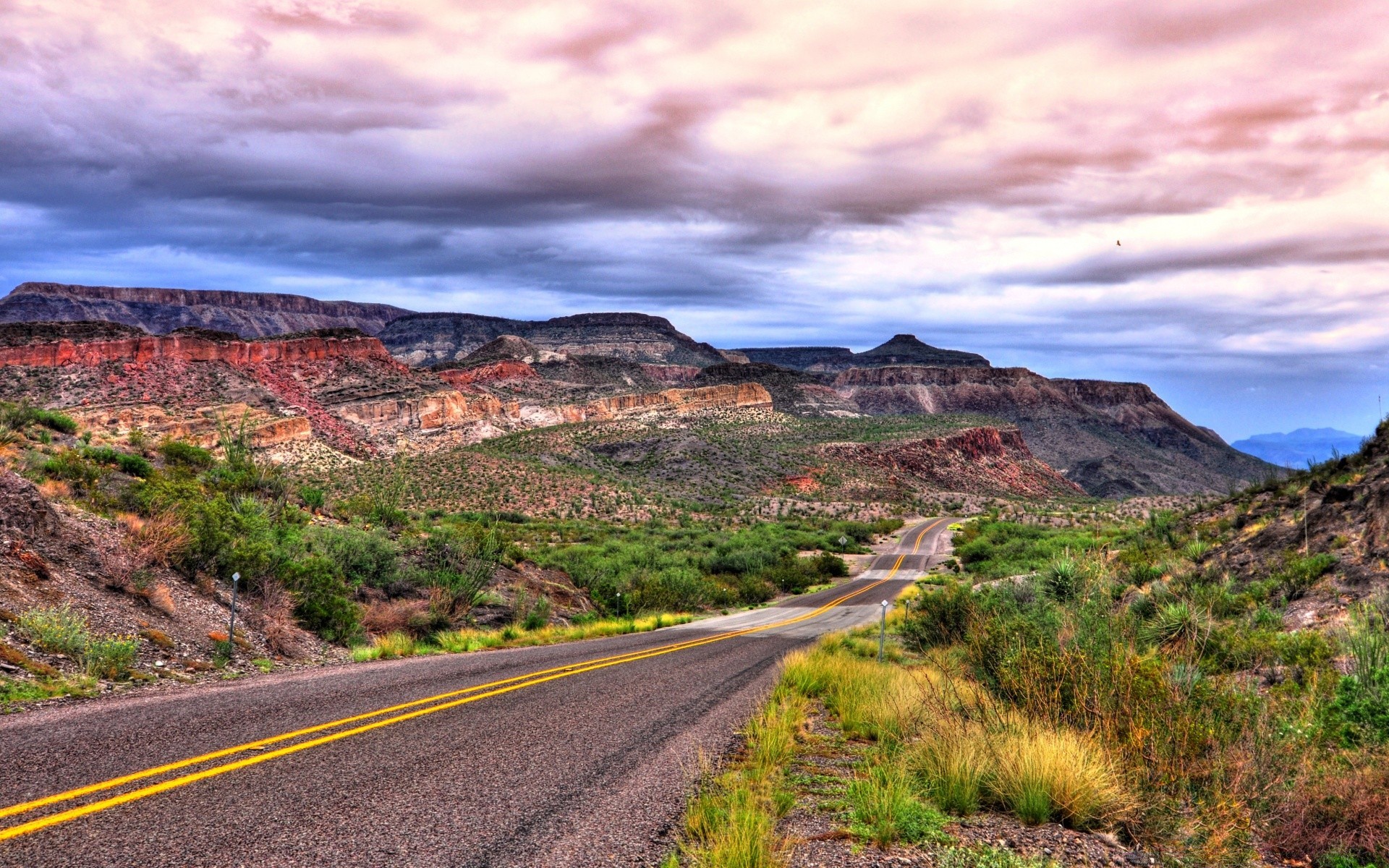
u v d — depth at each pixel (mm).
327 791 5285
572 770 6270
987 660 8992
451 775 5875
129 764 5531
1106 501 146750
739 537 70000
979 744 6180
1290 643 9383
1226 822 5074
